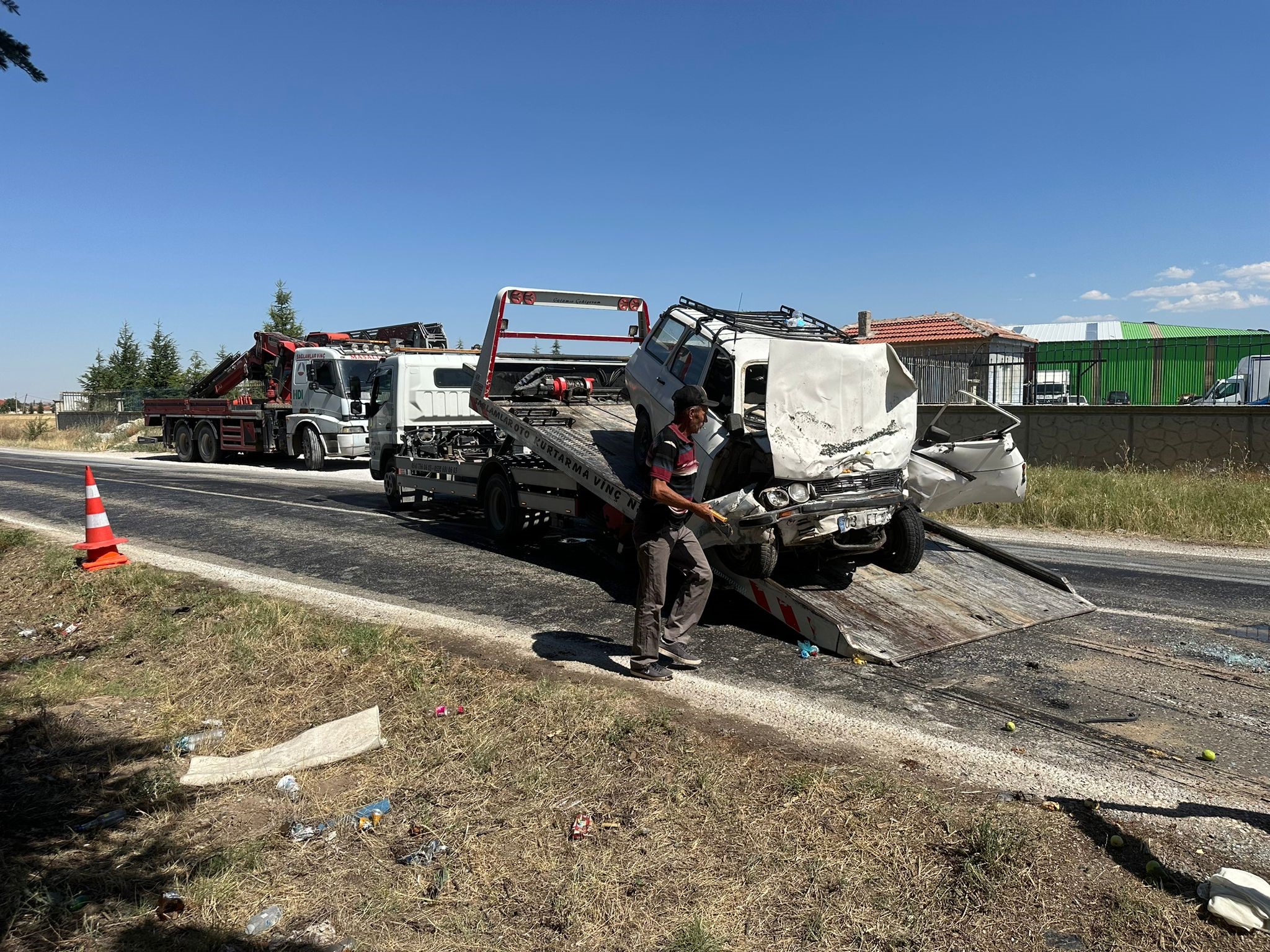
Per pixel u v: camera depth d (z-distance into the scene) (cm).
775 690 525
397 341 2116
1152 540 1057
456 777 404
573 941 285
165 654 604
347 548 998
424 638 620
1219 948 272
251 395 2631
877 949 276
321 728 469
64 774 432
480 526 1161
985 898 299
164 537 1103
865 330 2858
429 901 310
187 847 357
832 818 354
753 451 653
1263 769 411
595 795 380
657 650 544
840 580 710
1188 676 548
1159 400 1983
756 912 296
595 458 857
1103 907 295
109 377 4444
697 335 746
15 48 405
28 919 306
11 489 1667
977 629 638
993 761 416
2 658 637
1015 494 775
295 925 301
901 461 660
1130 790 385
